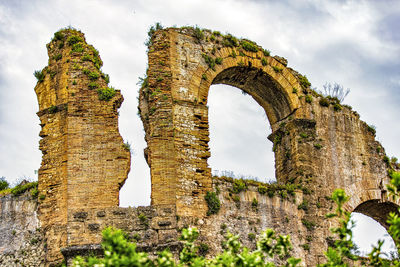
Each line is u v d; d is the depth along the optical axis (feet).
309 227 134.51
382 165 148.25
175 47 135.54
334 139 145.07
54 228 122.83
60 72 131.44
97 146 124.88
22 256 123.95
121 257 86.17
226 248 124.06
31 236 124.77
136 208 120.67
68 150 123.85
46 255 122.31
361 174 144.97
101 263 85.61
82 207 120.57
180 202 124.88
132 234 118.73
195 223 124.26
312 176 139.33
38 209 125.59
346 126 147.43
